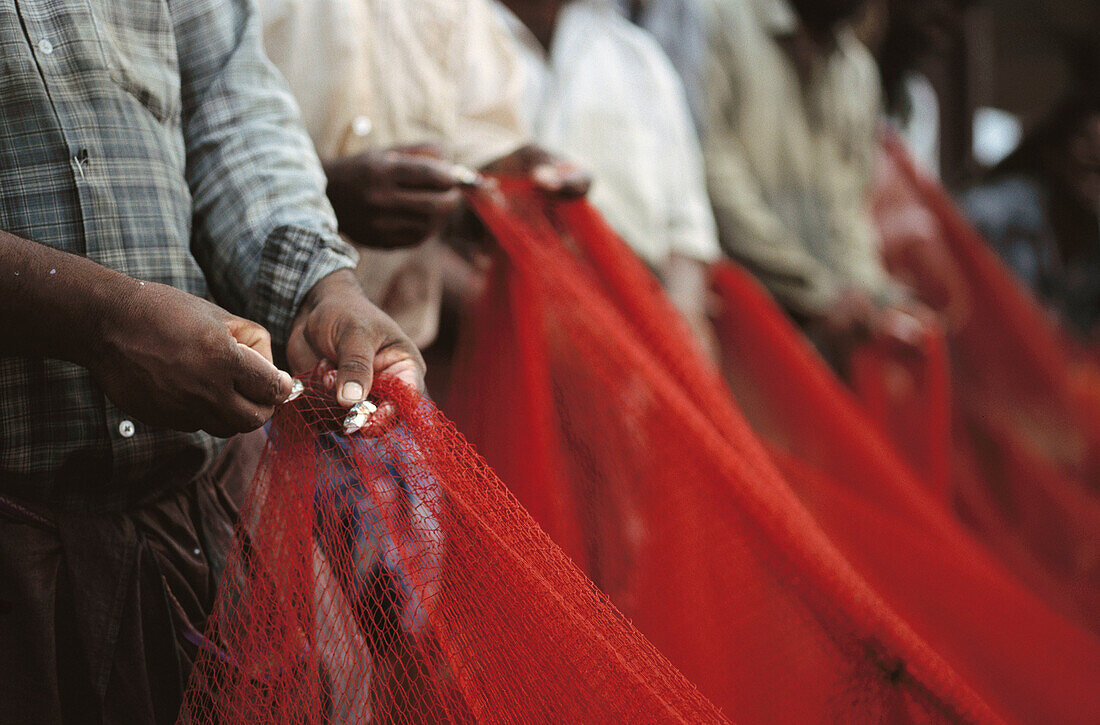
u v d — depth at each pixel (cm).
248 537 125
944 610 248
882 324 359
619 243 219
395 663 127
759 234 346
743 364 297
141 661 115
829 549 167
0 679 109
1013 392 408
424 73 206
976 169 616
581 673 118
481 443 214
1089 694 250
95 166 115
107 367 101
